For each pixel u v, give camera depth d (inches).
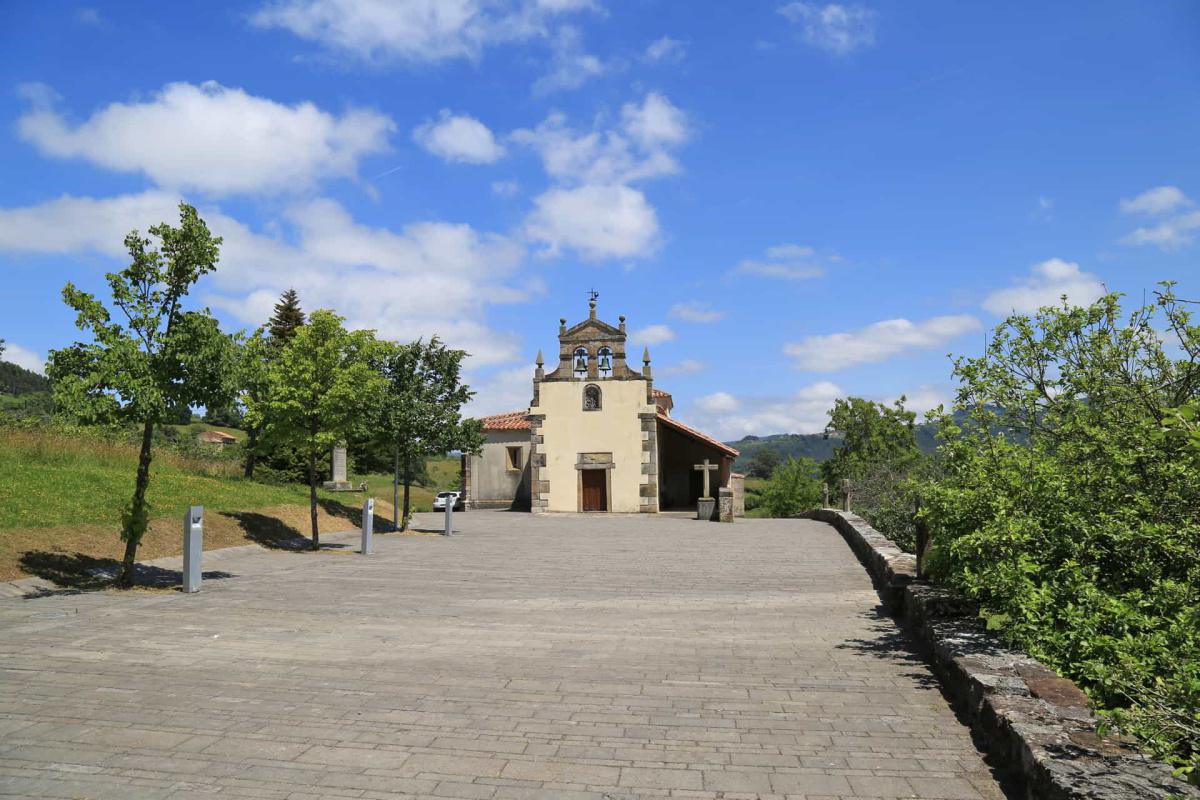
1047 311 326.3
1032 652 242.7
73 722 222.1
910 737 215.8
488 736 214.8
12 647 310.7
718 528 1023.6
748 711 239.3
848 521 816.3
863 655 312.8
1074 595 245.4
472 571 571.8
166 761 193.9
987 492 297.3
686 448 1663.4
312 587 485.1
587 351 1489.9
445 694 254.8
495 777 186.5
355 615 392.2
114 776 184.2
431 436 952.9
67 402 421.4
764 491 2011.6
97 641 323.3
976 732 215.9
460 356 982.4
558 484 1465.3
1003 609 267.4
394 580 520.4
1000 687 210.7
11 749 200.8
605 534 930.1
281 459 1535.4
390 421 935.0
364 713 233.9
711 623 378.9
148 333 455.2
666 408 1878.7
